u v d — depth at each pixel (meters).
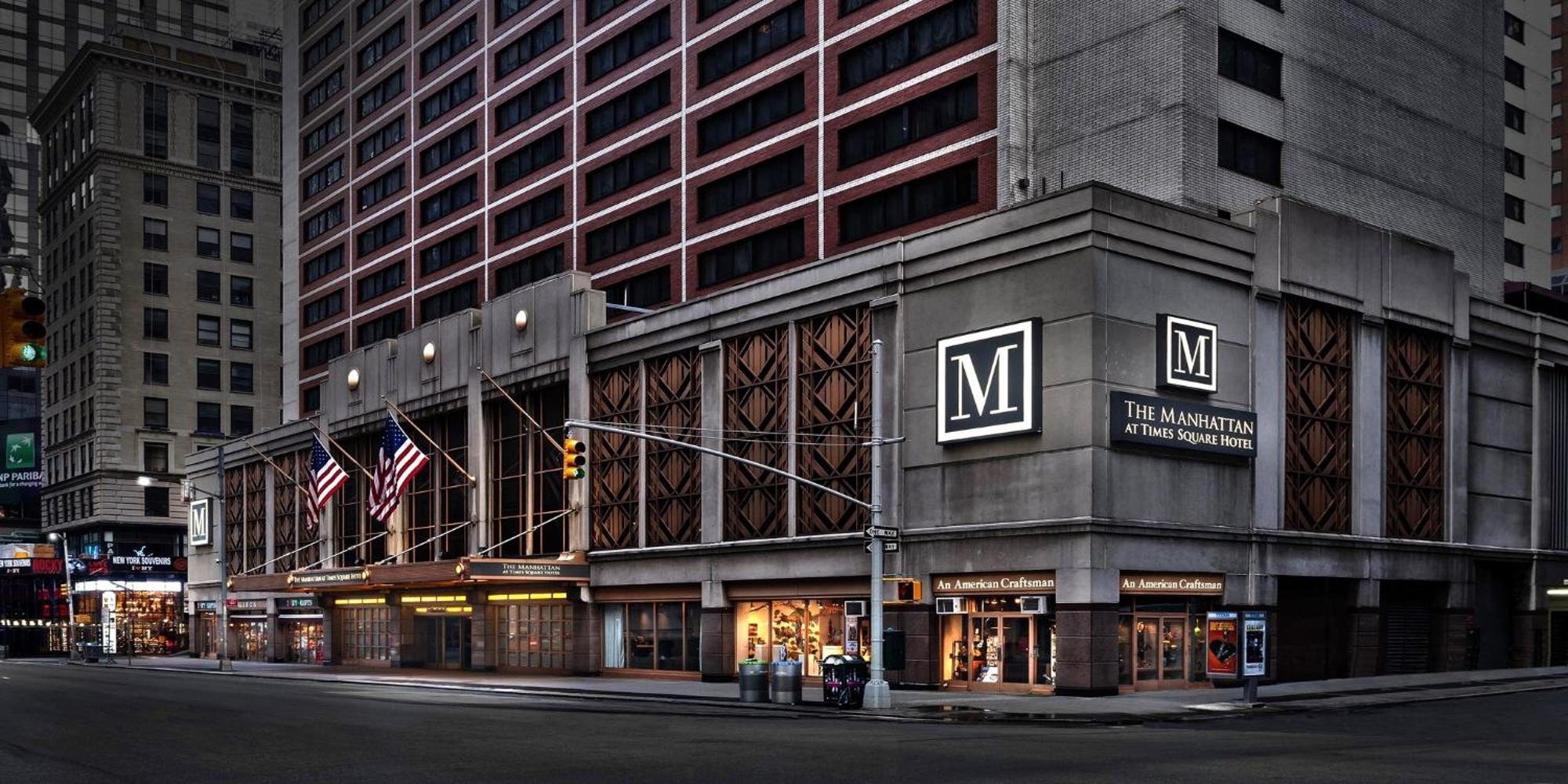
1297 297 41.66
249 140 118.19
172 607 108.12
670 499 49.12
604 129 63.84
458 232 74.81
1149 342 37.16
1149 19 42.94
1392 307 44.84
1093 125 44.09
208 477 86.88
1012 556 37.00
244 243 117.06
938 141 47.12
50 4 166.50
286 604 75.62
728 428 46.81
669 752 21.20
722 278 55.91
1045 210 37.06
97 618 105.94
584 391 52.91
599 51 64.81
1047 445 36.47
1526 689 37.12
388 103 83.25
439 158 77.56
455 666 60.81
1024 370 36.88
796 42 53.22
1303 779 16.83
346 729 26.12
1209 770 18.05
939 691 38.91
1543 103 86.88
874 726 27.06
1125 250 36.69
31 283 127.56
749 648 46.19
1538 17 87.50
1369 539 42.94
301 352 92.19
